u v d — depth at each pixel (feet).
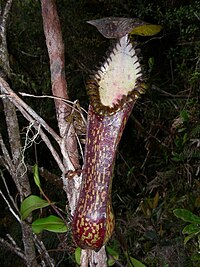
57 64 0.91
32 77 2.49
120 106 0.86
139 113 2.51
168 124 2.37
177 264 1.68
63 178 0.91
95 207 0.85
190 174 1.96
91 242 0.85
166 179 2.08
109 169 0.85
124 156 2.49
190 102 2.14
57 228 0.99
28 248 1.20
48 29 0.90
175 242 1.72
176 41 2.54
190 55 2.42
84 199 0.86
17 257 2.30
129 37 0.90
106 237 0.86
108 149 0.85
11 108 1.14
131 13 2.53
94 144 0.86
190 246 1.69
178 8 2.46
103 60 0.91
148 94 2.44
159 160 2.26
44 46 2.52
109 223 0.87
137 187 2.35
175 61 2.56
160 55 2.60
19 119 2.29
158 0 2.50
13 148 1.16
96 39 2.56
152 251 1.74
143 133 2.35
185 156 1.97
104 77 0.90
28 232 1.19
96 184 0.85
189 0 2.45
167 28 2.47
